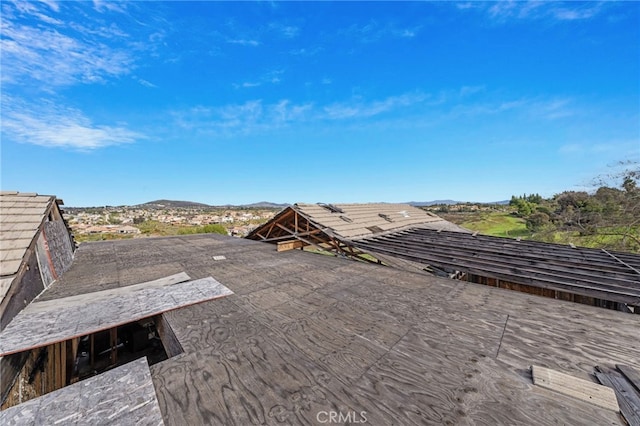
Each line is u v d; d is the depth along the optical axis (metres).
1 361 2.49
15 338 2.77
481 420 1.73
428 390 2.02
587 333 2.92
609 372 2.20
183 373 2.23
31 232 4.16
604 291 3.72
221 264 6.56
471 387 2.05
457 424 1.71
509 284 5.87
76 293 4.35
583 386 1.95
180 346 2.71
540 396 1.93
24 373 2.97
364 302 3.91
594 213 13.56
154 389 2.02
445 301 3.95
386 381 2.13
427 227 12.77
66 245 6.94
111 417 1.73
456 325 3.14
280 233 11.41
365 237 8.38
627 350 2.56
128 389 2.01
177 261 6.93
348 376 2.20
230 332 2.98
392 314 3.48
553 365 2.34
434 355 2.51
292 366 2.34
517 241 7.71
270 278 5.22
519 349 2.60
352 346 2.68
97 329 3.01
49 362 3.59
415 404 1.88
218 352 2.56
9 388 2.64
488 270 4.80
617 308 4.50
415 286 4.70
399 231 10.58
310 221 8.47
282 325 3.16
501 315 3.43
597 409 1.78
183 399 1.92
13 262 3.52
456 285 4.76
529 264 5.04
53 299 4.04
